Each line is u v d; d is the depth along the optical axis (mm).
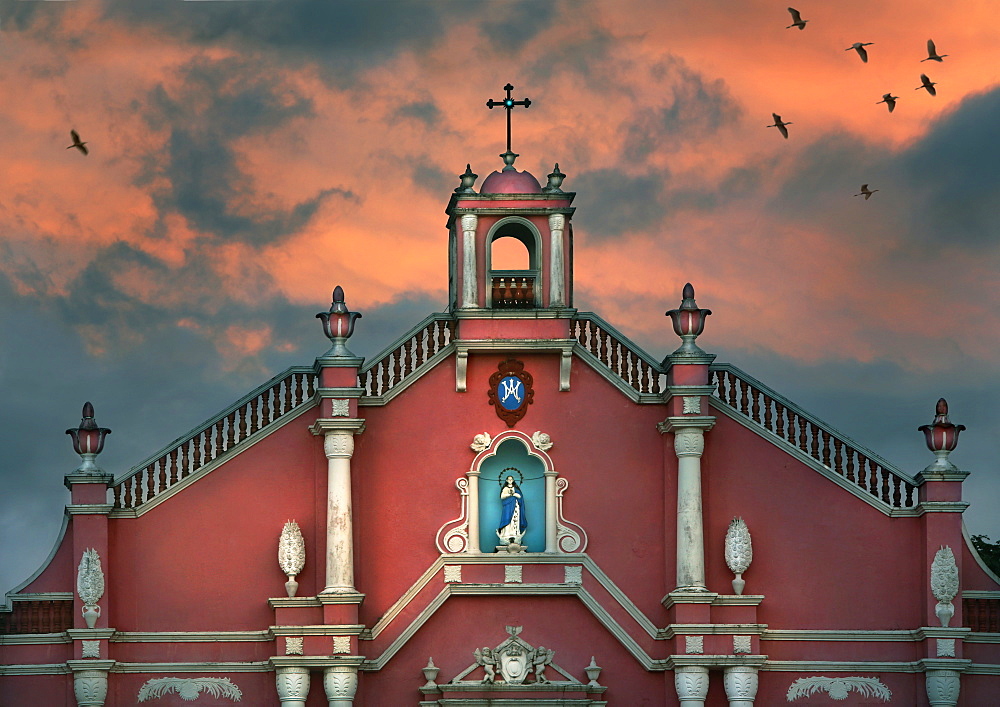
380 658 59906
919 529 61688
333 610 59312
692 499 60906
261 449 61125
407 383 61812
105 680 58812
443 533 61188
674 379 61500
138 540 60219
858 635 60938
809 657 60906
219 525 60531
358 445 61375
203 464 60875
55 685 59219
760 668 60281
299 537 60094
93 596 59062
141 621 59719
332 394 60406
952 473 61312
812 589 61406
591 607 60562
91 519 59688
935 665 60188
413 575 60906
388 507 61250
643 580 61250
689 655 59688
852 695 60781
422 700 59969
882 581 61500
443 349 61906
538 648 60562
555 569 60938
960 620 60875
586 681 60531
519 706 59938
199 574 60188
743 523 61250
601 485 61812
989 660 61031
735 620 60281
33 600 59594
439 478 61531
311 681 59656
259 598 60188
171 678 59469
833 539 61750
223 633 59656
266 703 59562
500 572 60812
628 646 60438
